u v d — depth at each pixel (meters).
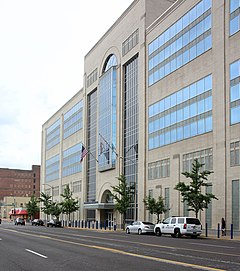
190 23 51.19
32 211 121.25
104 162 74.06
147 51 61.72
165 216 54.06
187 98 51.00
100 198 76.19
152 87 59.72
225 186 42.69
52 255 19.77
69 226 79.50
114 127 70.75
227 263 15.66
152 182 58.00
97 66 81.50
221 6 45.22
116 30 72.50
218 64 45.25
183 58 52.31
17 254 20.48
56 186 109.88
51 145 117.75
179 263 15.73
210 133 45.97
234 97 42.41
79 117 92.38
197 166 42.47
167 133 55.03
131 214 64.12
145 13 62.38
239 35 42.31
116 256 18.80
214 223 44.19
